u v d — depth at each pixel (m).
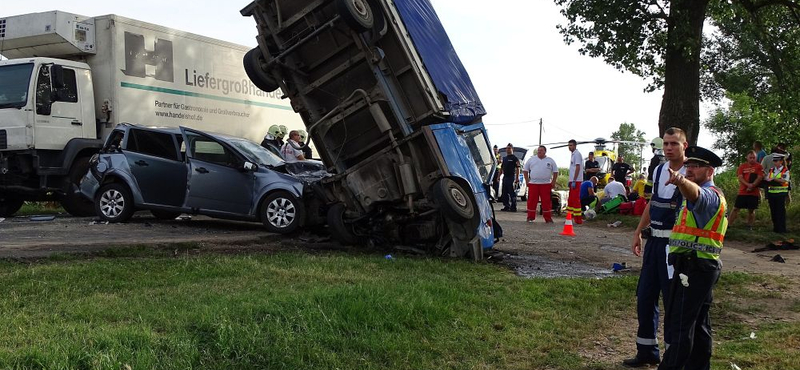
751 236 14.32
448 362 5.19
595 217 18.50
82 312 5.44
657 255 5.28
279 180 11.25
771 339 6.18
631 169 24.41
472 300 6.87
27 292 6.11
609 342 6.12
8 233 10.66
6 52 14.49
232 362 4.66
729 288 8.50
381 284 7.02
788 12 20.53
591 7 18.41
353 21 9.09
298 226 11.05
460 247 9.76
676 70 18.28
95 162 12.39
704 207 4.57
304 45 9.93
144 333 4.77
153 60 14.90
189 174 11.68
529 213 17.41
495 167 11.72
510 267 9.48
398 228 10.22
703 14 17.88
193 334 4.98
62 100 13.79
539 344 5.82
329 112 10.16
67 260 8.00
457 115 10.62
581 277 8.90
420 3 10.91
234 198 11.48
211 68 16.25
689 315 4.65
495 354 5.47
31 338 4.64
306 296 6.05
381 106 9.90
